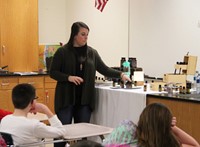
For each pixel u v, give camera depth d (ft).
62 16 23.12
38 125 7.97
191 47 14.26
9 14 19.38
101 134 8.77
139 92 11.16
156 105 6.78
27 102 8.19
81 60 11.69
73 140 8.34
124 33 17.78
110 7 18.83
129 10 17.40
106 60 19.20
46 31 22.65
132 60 13.84
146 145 6.55
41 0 22.36
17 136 7.82
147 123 6.63
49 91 19.65
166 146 6.53
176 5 14.88
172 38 15.07
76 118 11.86
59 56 11.60
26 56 20.03
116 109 11.75
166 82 11.93
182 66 12.34
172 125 7.13
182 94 10.77
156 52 15.79
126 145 6.82
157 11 15.76
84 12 21.16
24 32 19.88
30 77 19.03
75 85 11.57
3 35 19.29
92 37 20.42
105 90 12.10
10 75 18.39
